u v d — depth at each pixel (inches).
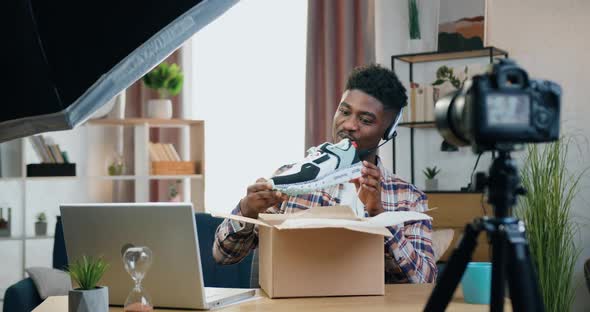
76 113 56.2
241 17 201.2
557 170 147.9
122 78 56.9
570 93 162.7
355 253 61.6
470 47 171.3
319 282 61.2
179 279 57.9
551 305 143.6
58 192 202.2
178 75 191.5
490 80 39.3
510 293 39.6
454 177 174.7
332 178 67.6
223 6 59.0
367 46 184.4
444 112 42.4
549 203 146.5
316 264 61.1
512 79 39.9
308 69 187.5
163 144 192.1
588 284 137.0
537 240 143.9
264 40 199.8
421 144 177.9
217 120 203.0
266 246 63.3
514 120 39.0
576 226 160.9
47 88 56.2
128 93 206.1
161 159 190.4
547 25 164.7
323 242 61.2
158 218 57.4
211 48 203.3
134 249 53.9
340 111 79.3
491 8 169.8
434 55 167.9
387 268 72.6
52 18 57.2
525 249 39.8
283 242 60.6
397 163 178.7
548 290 143.3
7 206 194.5
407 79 177.0
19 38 56.5
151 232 58.0
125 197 207.0
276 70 199.0
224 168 202.5
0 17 56.6
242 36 201.3
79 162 205.6
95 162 206.7
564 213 149.9
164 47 57.5
